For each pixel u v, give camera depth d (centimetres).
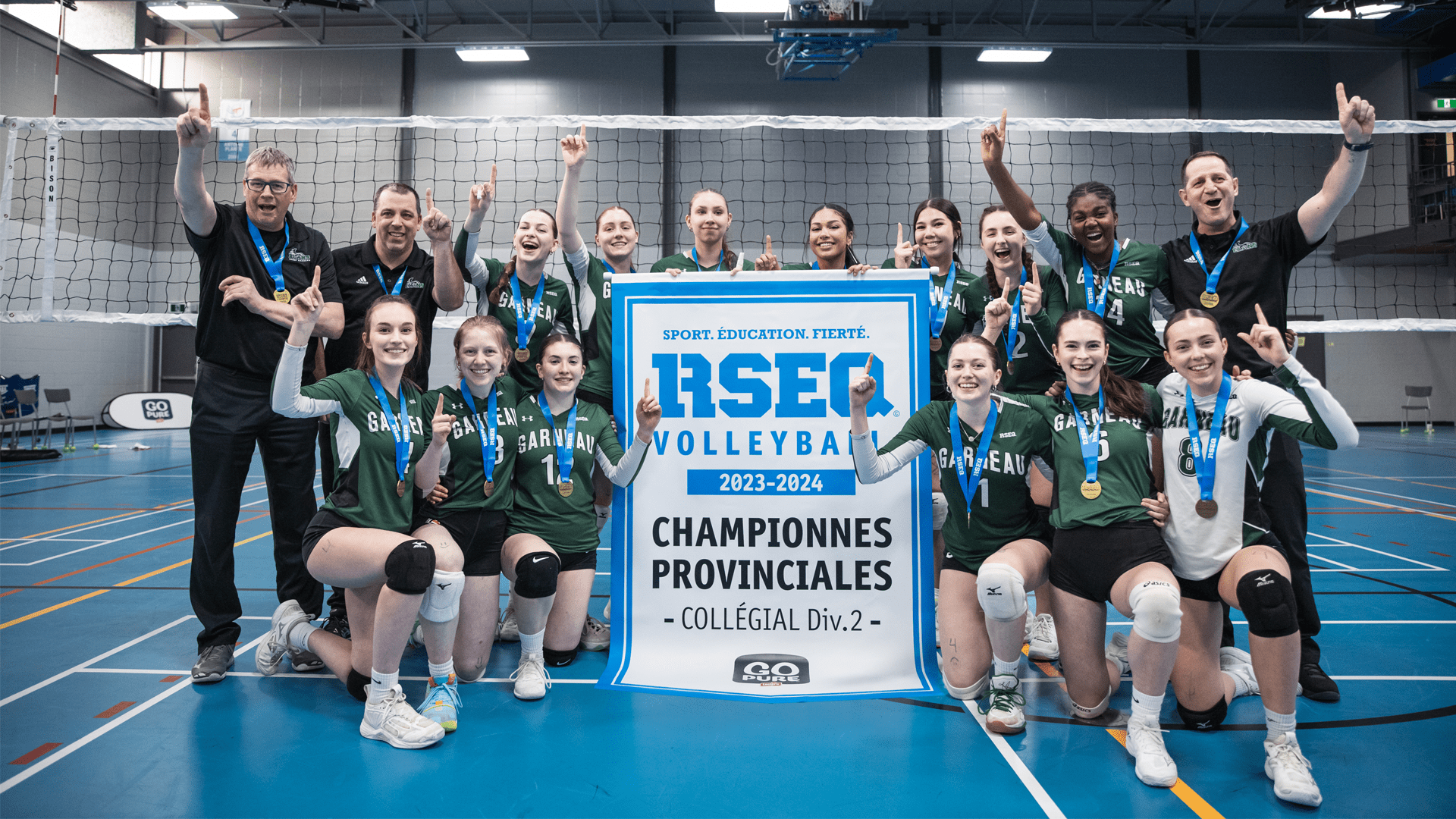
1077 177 1549
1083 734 266
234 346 321
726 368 321
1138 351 330
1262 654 231
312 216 1524
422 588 252
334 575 265
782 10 1305
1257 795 225
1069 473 265
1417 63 1494
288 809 216
